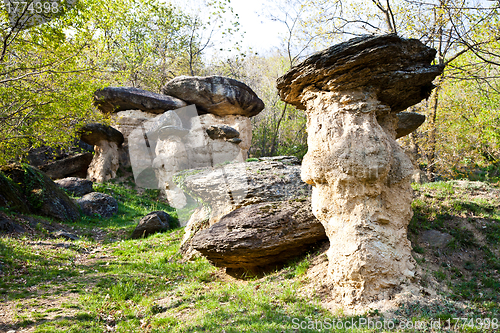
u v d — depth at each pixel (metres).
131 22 23.86
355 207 6.28
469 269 6.84
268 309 5.88
